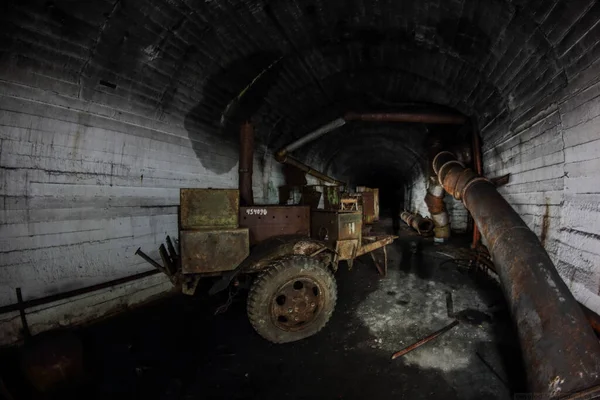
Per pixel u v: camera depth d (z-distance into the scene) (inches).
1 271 136.4
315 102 381.4
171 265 168.4
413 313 181.0
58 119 154.6
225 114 288.7
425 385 114.1
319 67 308.2
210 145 282.8
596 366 83.0
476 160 304.5
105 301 180.2
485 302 195.0
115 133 186.1
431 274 263.3
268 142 391.9
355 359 133.5
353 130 548.4
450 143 394.0
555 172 159.3
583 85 132.8
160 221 223.6
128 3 153.8
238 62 247.9
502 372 120.2
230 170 319.9
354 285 239.8
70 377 117.7
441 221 407.2
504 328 158.1
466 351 136.7
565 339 91.4
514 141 218.4
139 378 121.6
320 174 443.8
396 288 228.4
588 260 128.0
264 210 180.9
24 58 135.4
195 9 183.3
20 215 142.3
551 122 162.7
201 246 143.3
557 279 110.7
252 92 295.4
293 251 157.1
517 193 215.2
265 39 240.7
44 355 116.3
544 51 156.3
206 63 225.6
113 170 186.4
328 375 122.3
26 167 143.6
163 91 211.2
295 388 114.4
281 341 144.3
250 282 167.0
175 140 237.8
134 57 178.5
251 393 111.8
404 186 970.7
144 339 153.5
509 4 153.3
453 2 182.2
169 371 126.2
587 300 126.6
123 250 193.3
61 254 158.9
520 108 204.5
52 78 148.3
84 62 156.9
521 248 127.8
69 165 161.8
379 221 748.0
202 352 141.0
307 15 226.5
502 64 200.1
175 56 200.8
